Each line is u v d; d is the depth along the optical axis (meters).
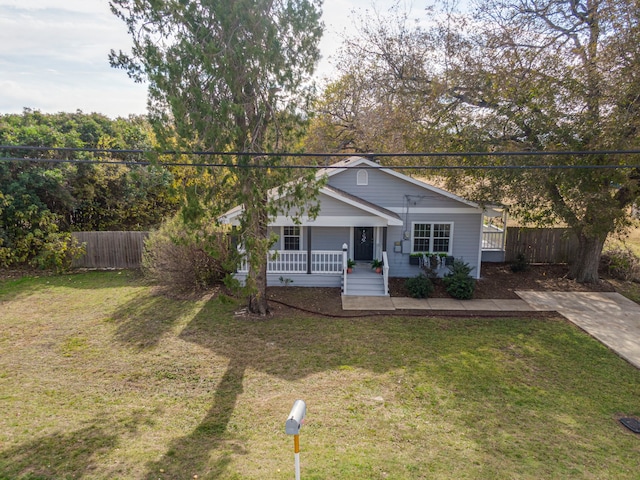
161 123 8.03
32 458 5.77
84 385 8.18
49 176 17.89
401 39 19.88
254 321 11.89
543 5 14.92
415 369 9.06
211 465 5.70
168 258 14.59
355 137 28.05
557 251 18.73
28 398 7.59
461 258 16.53
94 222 22.11
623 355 9.82
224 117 8.35
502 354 9.88
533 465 5.91
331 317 12.36
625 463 6.02
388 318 12.31
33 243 17.70
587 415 7.36
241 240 10.22
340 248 16.92
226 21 8.14
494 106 15.55
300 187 10.12
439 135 17.05
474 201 15.89
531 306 13.47
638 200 13.48
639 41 11.63
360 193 16.48
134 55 8.07
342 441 6.41
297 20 8.87
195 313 12.49
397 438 6.53
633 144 12.27
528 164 13.42
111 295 14.29
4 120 20.59
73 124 21.94
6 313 12.39
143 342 10.35
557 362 9.48
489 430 6.83
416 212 16.39
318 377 8.66
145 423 6.84
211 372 8.84
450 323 11.95
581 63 13.45
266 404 7.55
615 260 16.94
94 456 5.86
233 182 10.09
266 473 5.52
